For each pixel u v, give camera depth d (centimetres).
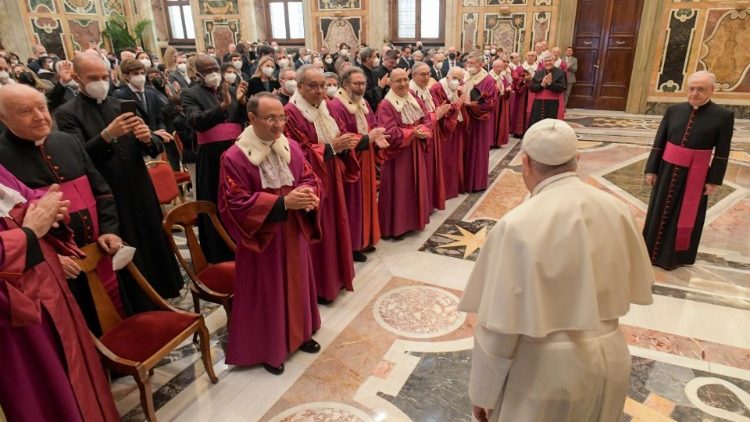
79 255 181
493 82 516
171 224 250
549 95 709
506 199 505
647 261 129
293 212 226
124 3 1282
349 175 309
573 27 1020
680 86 950
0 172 162
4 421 152
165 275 301
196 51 1297
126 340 200
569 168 126
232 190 212
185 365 251
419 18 1120
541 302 114
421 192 399
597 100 1059
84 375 169
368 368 246
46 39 1093
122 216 274
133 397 231
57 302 160
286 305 237
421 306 303
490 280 122
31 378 154
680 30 917
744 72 889
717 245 391
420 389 231
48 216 158
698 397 223
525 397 123
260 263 224
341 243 298
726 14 873
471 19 1055
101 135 247
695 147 318
